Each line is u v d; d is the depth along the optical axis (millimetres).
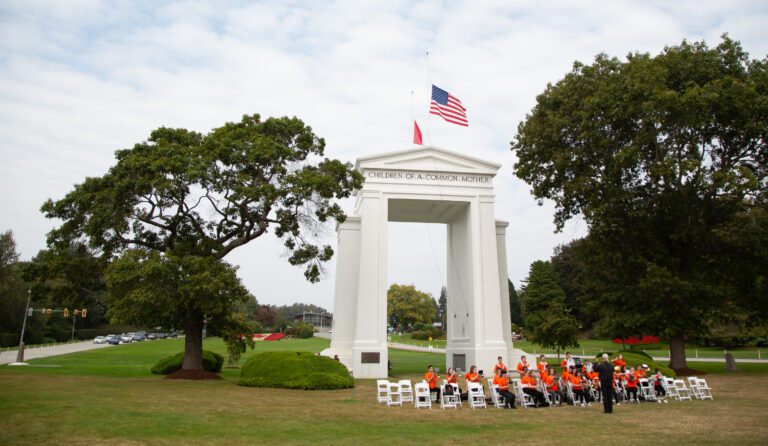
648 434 13648
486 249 35125
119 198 24906
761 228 31672
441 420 15914
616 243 34562
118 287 23312
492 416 16891
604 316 36469
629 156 30812
